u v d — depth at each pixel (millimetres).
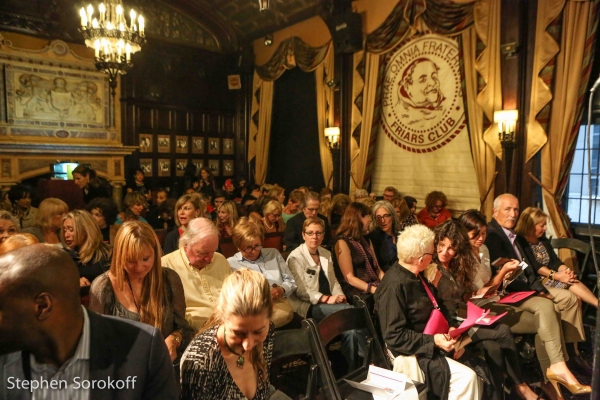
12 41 8312
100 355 1020
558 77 5402
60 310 938
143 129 9898
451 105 6797
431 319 2576
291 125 9938
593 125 5449
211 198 7730
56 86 8750
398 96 7578
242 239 3318
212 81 10898
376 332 2650
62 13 8781
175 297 2211
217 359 1522
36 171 8438
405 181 7621
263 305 1414
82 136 9086
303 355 2604
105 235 4273
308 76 9375
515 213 3730
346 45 7836
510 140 5691
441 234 3111
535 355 3322
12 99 8289
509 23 5691
